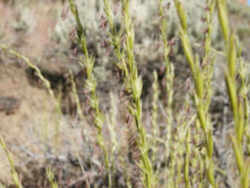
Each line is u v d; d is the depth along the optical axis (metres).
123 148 0.82
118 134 0.83
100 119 0.50
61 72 2.54
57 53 2.55
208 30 0.39
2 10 4.18
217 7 0.17
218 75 1.82
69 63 2.21
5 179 1.47
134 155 0.42
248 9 6.48
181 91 1.11
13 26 3.63
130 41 0.33
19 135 2.08
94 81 0.45
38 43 3.35
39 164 1.70
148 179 0.41
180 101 1.15
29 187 1.48
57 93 2.57
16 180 0.54
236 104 0.18
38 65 2.72
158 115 1.41
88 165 1.35
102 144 0.55
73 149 1.41
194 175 0.53
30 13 3.84
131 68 0.34
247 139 0.35
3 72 2.90
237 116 0.19
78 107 0.84
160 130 1.24
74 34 0.41
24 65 2.74
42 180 1.53
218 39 2.72
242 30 3.84
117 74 0.38
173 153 0.64
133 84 0.34
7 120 2.29
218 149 1.32
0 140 0.52
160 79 2.17
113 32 0.35
